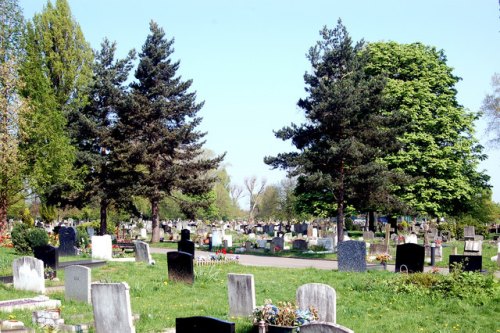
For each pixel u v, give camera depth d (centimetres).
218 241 4841
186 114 5234
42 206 5984
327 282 2394
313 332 1083
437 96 5644
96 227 5547
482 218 6156
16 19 4784
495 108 5972
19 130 4019
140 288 2150
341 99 4094
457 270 2147
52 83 5394
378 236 5766
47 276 2500
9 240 3906
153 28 5234
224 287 2286
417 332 1566
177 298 2009
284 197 10188
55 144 4331
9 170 3956
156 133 5094
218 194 11100
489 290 1962
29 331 1397
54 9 5553
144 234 6128
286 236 5891
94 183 5025
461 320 1686
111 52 5216
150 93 5112
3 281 2375
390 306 1894
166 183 4994
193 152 5316
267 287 2264
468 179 5528
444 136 5456
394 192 5225
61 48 5516
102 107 5206
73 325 1475
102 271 2788
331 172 4312
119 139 5075
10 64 4072
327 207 5241
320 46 4438
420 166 5322
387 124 4497
